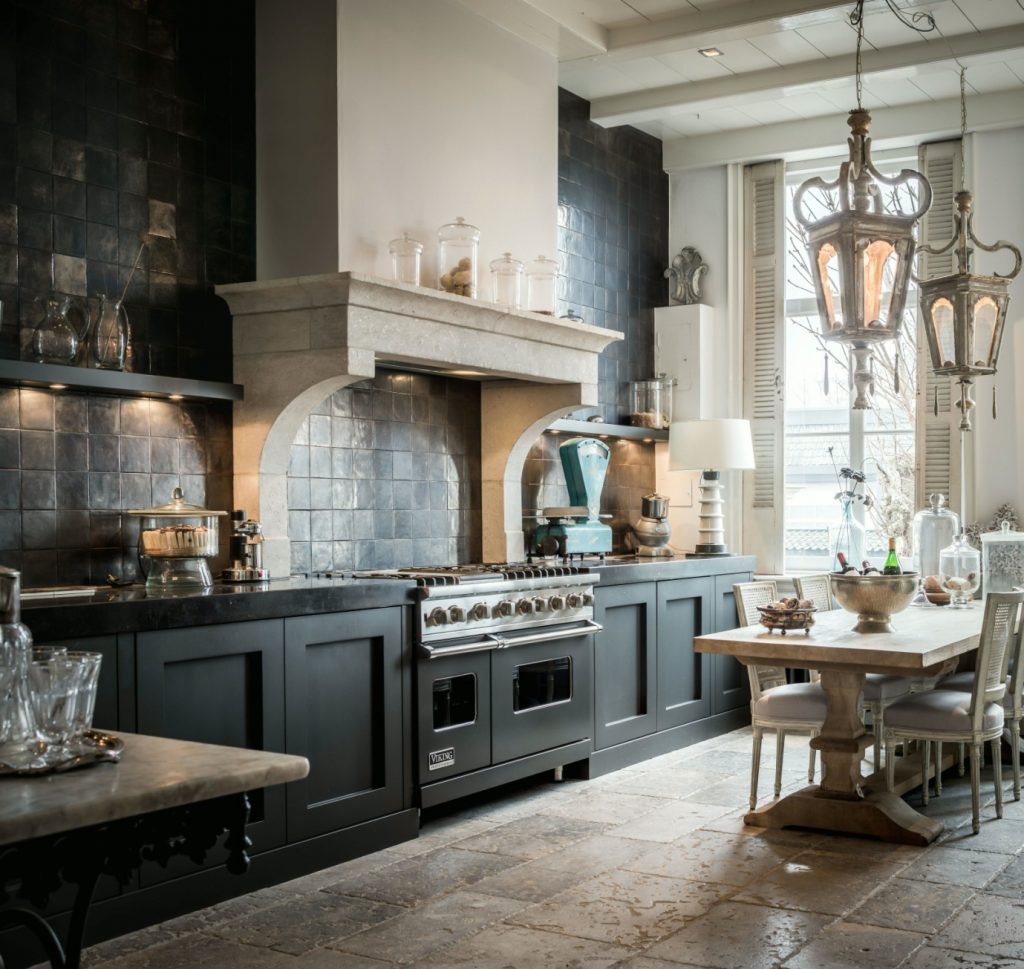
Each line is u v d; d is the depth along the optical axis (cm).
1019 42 562
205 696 357
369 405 516
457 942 324
